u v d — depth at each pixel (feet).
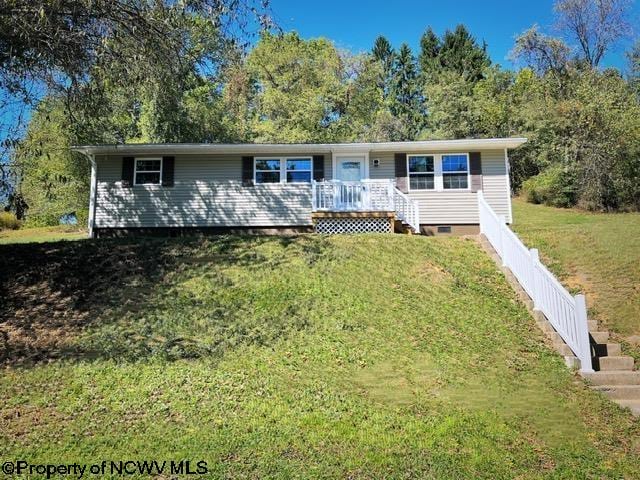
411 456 16.38
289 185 54.95
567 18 111.34
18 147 38.01
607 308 32.40
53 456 15.83
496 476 15.48
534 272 30.81
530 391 21.90
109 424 17.88
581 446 17.66
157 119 81.92
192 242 43.39
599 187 75.10
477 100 114.42
